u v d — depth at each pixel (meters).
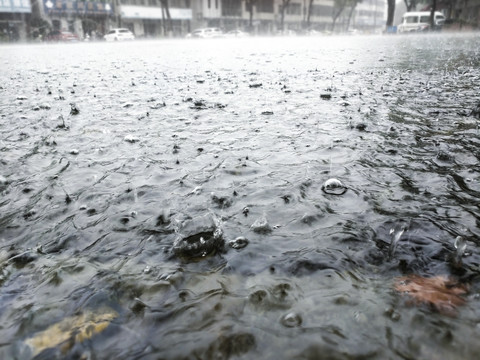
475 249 1.06
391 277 0.95
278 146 2.09
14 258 1.10
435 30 25.97
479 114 2.66
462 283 0.92
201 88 4.31
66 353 0.75
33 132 2.54
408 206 1.34
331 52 10.12
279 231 1.19
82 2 31.64
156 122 2.74
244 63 7.43
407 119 2.59
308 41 18.77
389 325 0.78
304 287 0.92
